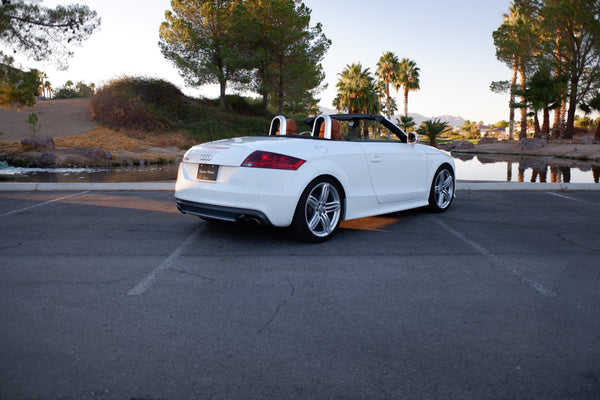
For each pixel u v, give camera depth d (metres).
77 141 21.70
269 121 36.50
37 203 6.04
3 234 4.20
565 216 5.37
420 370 1.82
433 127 41.38
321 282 2.90
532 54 34.94
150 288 2.76
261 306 2.48
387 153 4.64
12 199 6.38
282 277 2.99
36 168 14.92
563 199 6.75
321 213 3.94
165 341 2.05
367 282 2.91
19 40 16.88
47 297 2.58
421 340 2.09
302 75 37.31
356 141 4.47
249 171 3.58
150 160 18.50
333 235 4.24
